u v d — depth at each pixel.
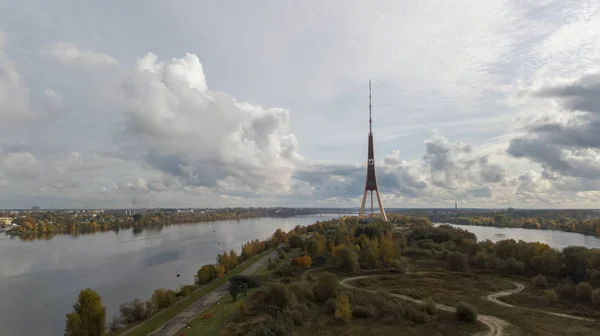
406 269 140.75
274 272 134.75
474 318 82.25
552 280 124.56
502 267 137.12
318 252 165.75
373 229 199.12
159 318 93.75
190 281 154.38
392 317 84.44
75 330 83.19
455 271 137.38
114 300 128.12
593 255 122.12
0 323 107.62
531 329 78.06
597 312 89.19
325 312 90.56
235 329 78.12
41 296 134.38
